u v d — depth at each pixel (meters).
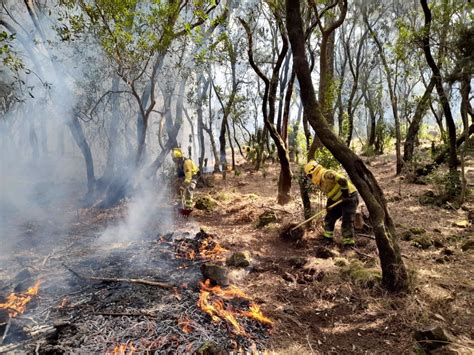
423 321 3.52
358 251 5.43
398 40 9.55
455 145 8.36
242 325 3.44
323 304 3.95
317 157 6.71
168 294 3.95
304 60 4.20
